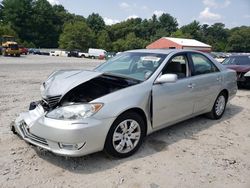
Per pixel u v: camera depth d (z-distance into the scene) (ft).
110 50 320.50
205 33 393.09
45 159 12.43
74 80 13.09
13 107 21.02
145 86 13.53
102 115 11.62
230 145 14.92
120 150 12.59
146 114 13.53
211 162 12.80
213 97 18.40
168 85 14.55
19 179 10.82
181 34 345.31
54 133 11.12
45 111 12.16
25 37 329.72
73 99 12.30
